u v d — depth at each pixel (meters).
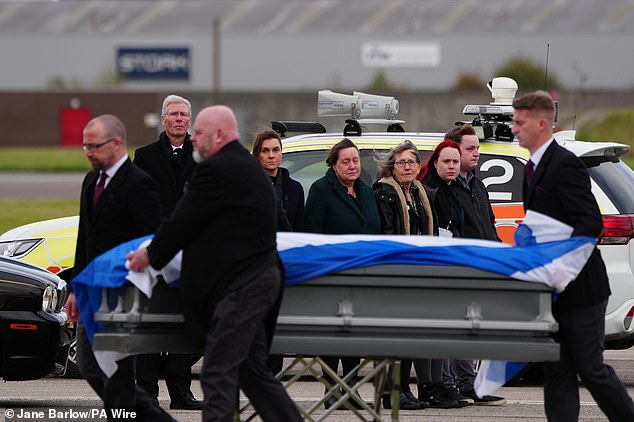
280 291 16.61
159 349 16.88
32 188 76.69
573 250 17.12
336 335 16.77
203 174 16.36
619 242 25.27
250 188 16.44
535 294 16.98
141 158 22.44
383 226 21.95
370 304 16.86
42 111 162.25
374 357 17.28
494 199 25.92
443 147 22.70
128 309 17.12
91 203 18.52
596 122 125.44
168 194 22.28
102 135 18.12
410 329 16.81
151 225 18.23
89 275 17.30
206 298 16.44
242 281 16.31
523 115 17.81
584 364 17.72
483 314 16.92
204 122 16.70
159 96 161.38
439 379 23.19
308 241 17.02
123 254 17.20
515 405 23.67
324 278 16.73
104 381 18.55
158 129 161.25
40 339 22.00
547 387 18.33
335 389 17.50
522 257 16.88
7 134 161.88
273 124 27.48
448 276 16.72
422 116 151.25
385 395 22.86
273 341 16.75
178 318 17.02
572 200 17.36
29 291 22.06
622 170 26.27
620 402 17.78
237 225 16.41
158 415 19.20
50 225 27.67
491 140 26.80
